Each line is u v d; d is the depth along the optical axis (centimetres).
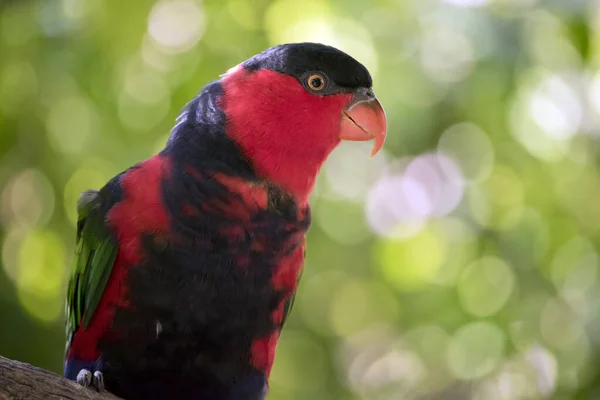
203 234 539
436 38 1143
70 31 1049
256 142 567
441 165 1312
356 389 1495
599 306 1090
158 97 1137
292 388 1368
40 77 1055
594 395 1042
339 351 1444
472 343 1334
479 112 1176
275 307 572
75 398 465
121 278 537
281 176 572
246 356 564
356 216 1395
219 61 1113
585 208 1240
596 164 1232
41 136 1079
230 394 568
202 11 1132
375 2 1163
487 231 1291
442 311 1334
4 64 1041
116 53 1060
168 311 536
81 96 1090
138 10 1031
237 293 548
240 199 552
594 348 1054
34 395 452
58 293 1064
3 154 1057
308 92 592
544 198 1255
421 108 1177
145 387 554
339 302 1432
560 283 1248
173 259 534
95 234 566
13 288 1019
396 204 1378
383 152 1258
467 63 1140
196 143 565
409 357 1493
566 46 1105
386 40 1159
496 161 1249
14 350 980
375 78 1152
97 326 545
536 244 1264
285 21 1130
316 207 1355
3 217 1085
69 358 576
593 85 1188
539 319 1256
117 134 1121
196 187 546
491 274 1295
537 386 1241
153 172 554
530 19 1093
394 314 1405
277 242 564
